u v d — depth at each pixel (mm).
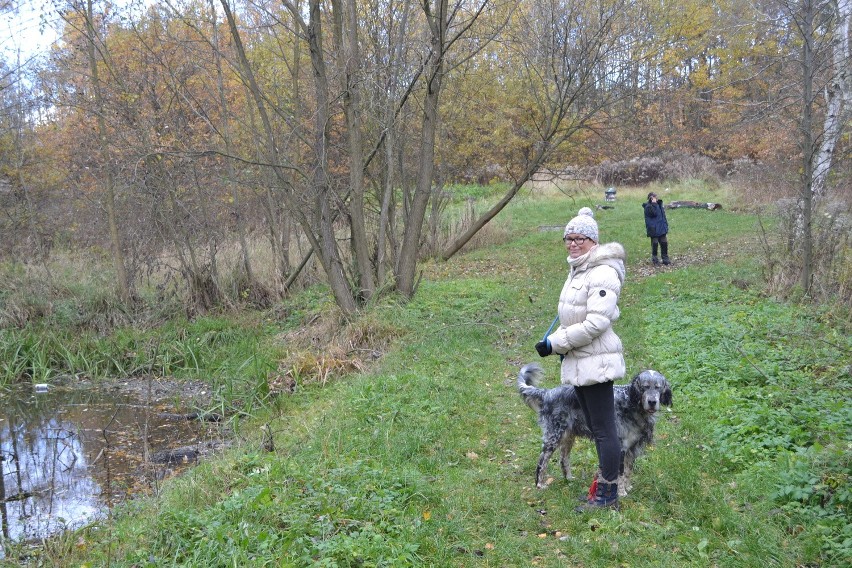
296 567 4277
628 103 19266
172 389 10977
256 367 10797
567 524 4926
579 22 15797
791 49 14828
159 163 14250
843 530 4414
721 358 8344
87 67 16031
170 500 5973
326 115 11984
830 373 7539
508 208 28562
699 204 26609
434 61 12516
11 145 18062
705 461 5832
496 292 13836
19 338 12742
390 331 11195
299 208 12227
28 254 16953
